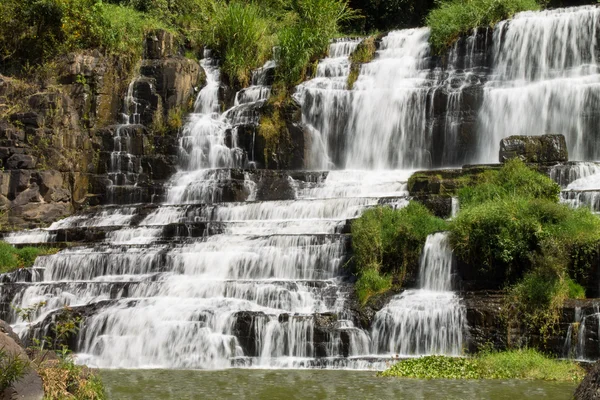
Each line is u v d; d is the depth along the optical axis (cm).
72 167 2556
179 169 2677
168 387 1270
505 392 1180
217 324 1569
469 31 2650
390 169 2589
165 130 2772
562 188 1955
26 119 2520
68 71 2731
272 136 2661
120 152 2655
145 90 2803
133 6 3244
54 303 1773
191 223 2042
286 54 2900
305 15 3162
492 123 2439
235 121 2753
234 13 3100
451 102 2511
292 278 1809
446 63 2666
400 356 1519
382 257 1741
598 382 879
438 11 2867
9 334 1000
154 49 2955
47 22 2877
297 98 2758
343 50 2972
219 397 1173
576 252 1524
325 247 1802
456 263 1644
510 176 1858
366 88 2727
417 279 1702
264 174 2392
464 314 1505
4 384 849
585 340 1406
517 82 2503
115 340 1588
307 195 2311
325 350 1528
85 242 2133
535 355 1402
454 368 1370
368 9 3678
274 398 1160
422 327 1525
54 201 2445
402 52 2803
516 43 2556
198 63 3017
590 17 2456
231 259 1847
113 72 2803
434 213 1884
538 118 2369
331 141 2692
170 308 1614
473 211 1653
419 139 2550
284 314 1564
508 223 1590
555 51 2495
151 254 1905
